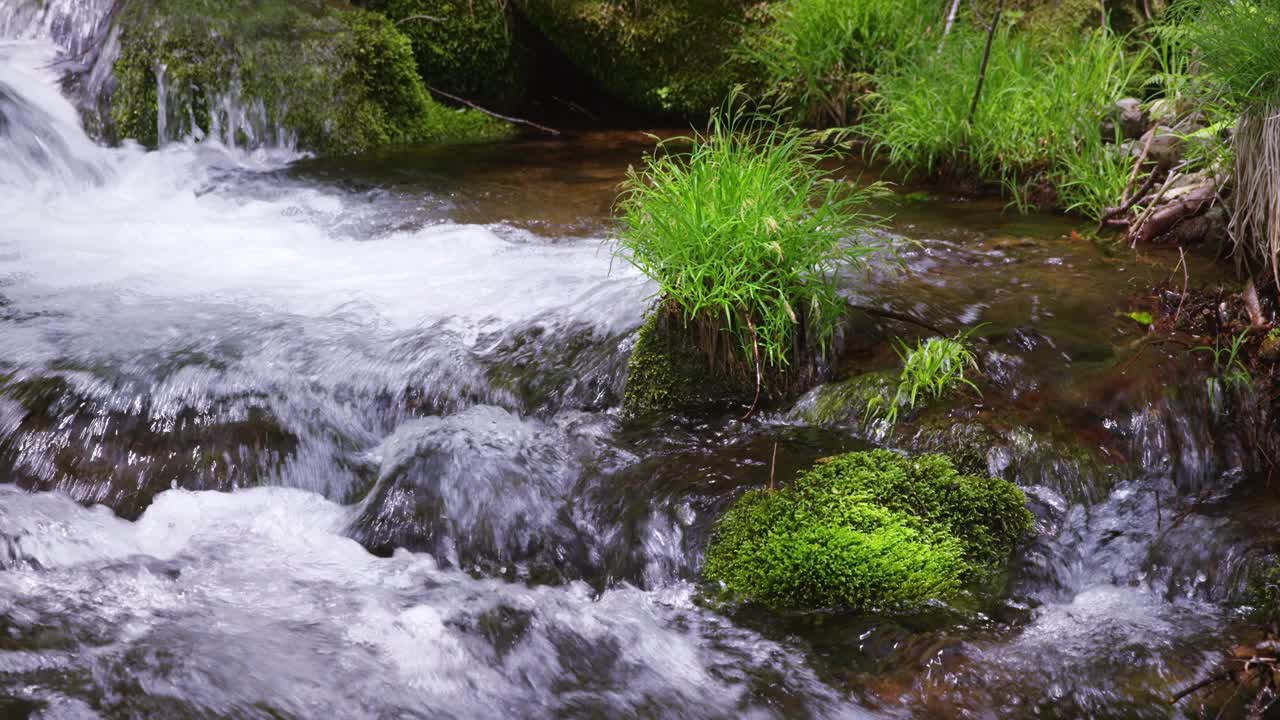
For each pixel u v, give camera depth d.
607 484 3.49
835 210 4.29
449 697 2.73
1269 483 3.50
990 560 3.15
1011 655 2.80
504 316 4.39
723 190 3.80
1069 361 3.85
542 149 7.32
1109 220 5.39
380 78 7.46
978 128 6.14
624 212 5.76
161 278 4.86
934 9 7.31
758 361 3.73
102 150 6.70
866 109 7.16
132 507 3.51
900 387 3.73
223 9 7.24
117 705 2.61
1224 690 2.65
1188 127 5.49
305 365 4.06
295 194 6.23
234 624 2.97
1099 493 3.43
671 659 2.89
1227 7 4.77
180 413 3.77
